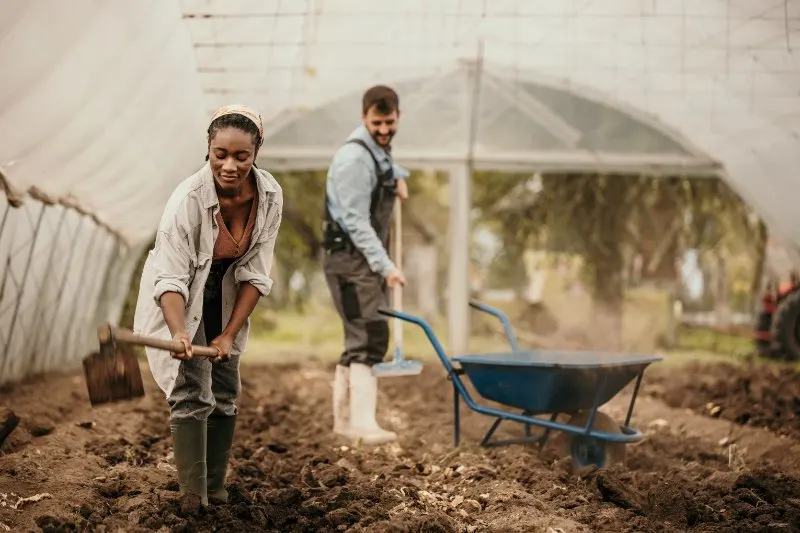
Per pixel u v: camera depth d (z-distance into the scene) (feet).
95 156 24.67
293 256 67.87
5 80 17.13
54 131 20.68
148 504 15.75
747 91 32.86
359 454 22.07
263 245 15.79
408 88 41.24
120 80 21.70
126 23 19.93
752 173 39.83
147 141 27.07
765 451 23.61
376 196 23.91
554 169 44.14
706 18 28.40
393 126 23.86
